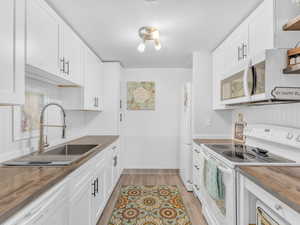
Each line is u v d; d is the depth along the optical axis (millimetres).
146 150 4055
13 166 1354
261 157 1676
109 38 2432
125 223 2094
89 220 1732
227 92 2021
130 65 3811
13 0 1138
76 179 1434
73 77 2076
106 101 3410
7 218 740
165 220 2158
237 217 1431
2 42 1051
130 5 1679
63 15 1852
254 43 1685
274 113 1869
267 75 1331
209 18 1916
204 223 2098
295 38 1416
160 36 2359
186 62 3590
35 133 1883
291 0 1415
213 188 1714
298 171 1286
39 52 1426
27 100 1768
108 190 2533
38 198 958
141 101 4043
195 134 2938
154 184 3246
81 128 3211
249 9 1751
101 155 2150
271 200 1036
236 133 2754
